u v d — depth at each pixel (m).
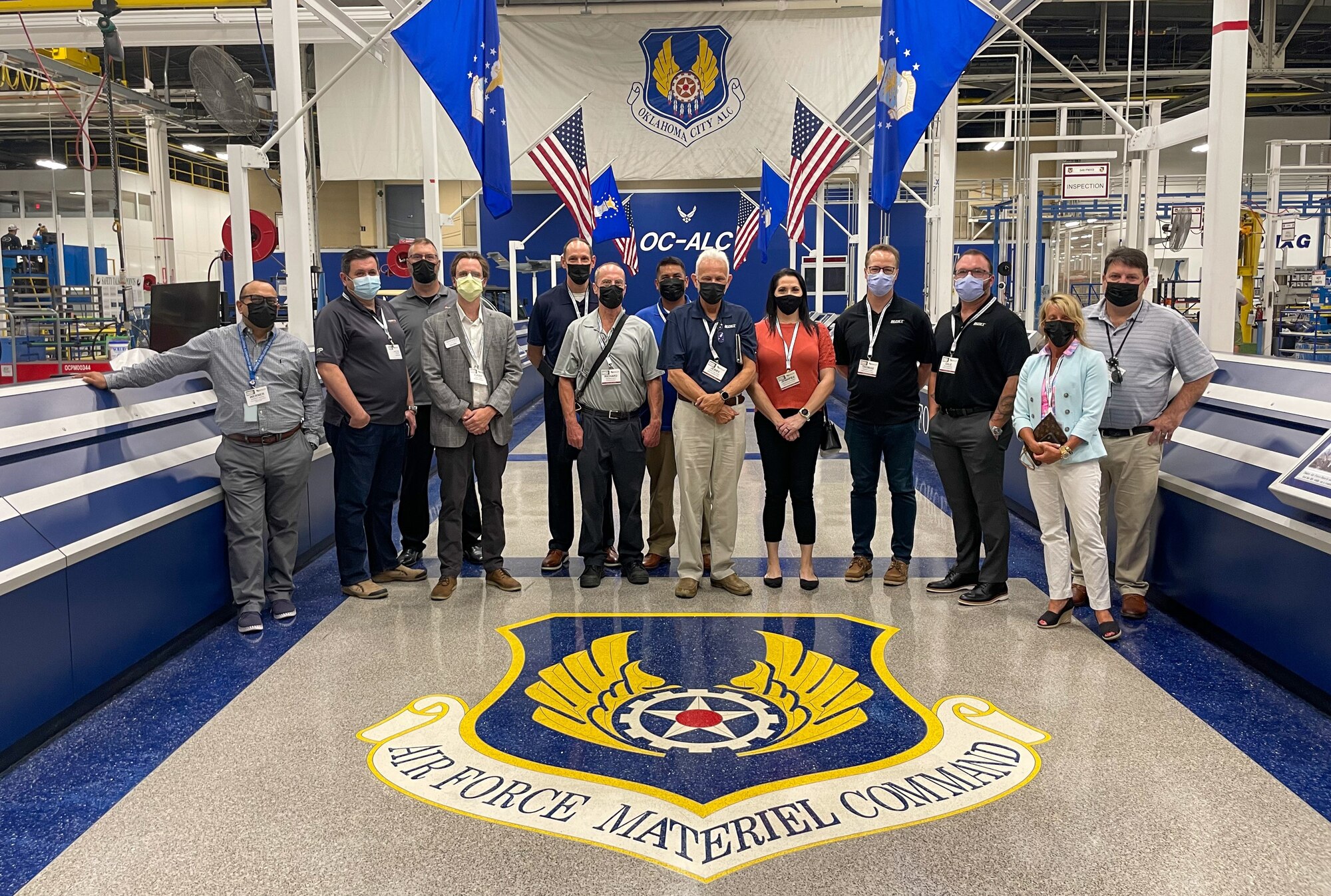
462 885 2.20
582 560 5.17
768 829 2.44
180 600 3.78
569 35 14.42
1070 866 2.25
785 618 4.15
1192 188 15.67
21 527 2.97
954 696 3.29
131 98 9.84
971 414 4.27
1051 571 4.00
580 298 4.87
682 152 14.62
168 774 2.76
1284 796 2.59
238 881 2.23
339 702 3.28
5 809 2.57
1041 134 20.28
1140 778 2.69
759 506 6.42
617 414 4.55
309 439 4.20
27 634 2.86
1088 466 3.83
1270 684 3.38
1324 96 17.38
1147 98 17.66
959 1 4.68
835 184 16.56
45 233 12.63
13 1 6.50
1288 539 3.23
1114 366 3.92
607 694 3.33
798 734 3.00
